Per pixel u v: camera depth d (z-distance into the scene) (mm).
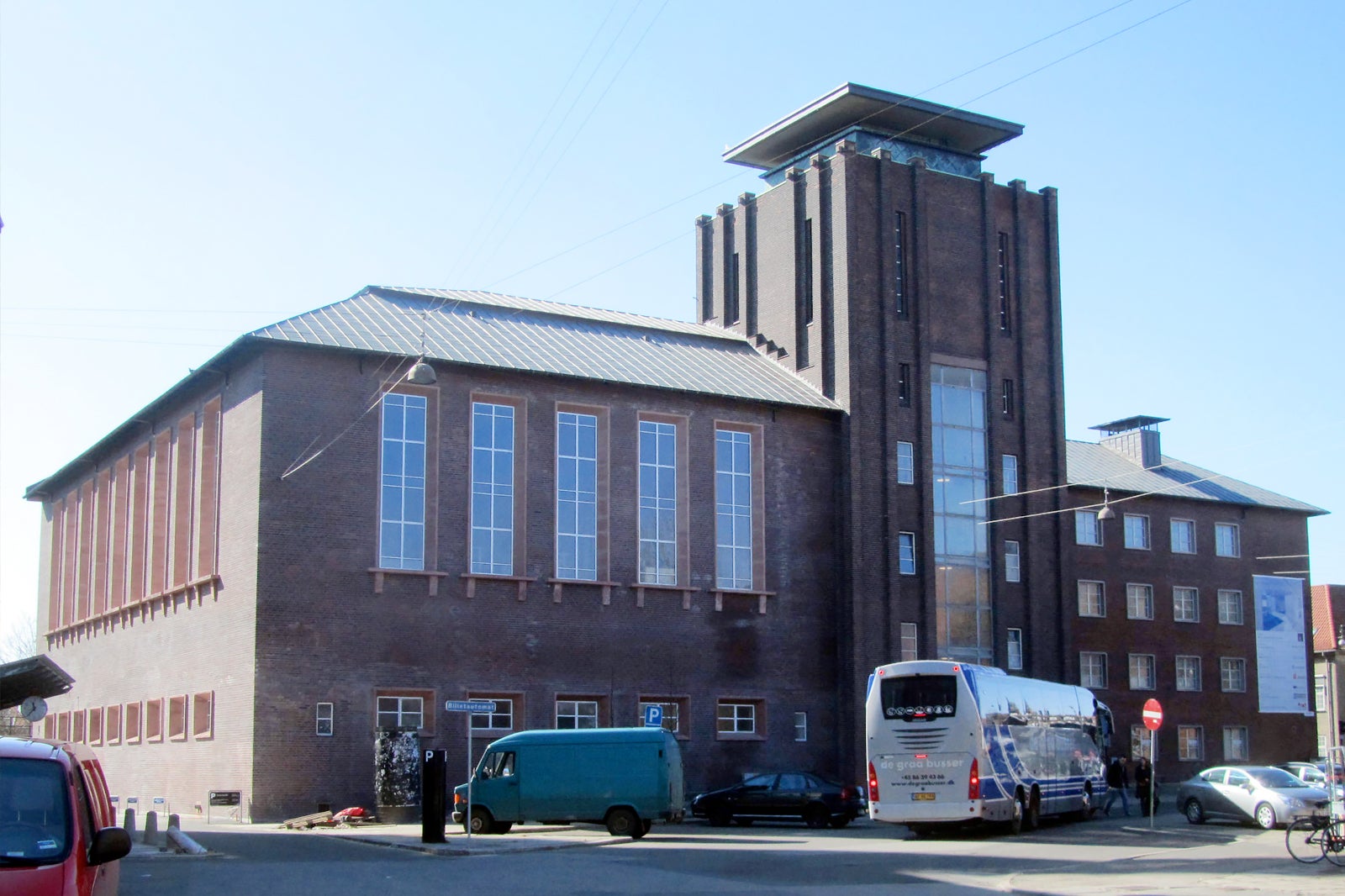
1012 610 56406
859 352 53656
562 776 35500
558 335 51969
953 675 34938
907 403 55000
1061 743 41781
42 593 68750
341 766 41562
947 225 57062
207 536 47562
